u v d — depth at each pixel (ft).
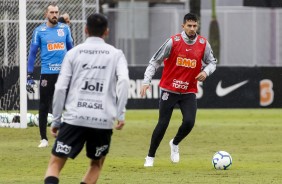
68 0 191.83
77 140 75.87
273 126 190.90
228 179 100.89
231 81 242.58
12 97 177.58
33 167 113.50
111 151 136.36
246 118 215.92
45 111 138.31
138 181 98.94
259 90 244.42
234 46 304.71
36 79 216.33
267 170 110.73
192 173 106.83
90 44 75.82
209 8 338.75
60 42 136.05
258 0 305.12
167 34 301.02
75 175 105.19
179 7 330.13
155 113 230.07
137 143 150.30
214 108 241.76
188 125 114.21
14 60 178.81
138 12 300.61
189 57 111.65
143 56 301.84
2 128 174.19
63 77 75.10
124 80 74.23
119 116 74.59
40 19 193.16
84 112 74.95
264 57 303.68
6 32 179.11
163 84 112.98
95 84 75.31
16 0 178.50
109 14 300.61
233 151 137.59
